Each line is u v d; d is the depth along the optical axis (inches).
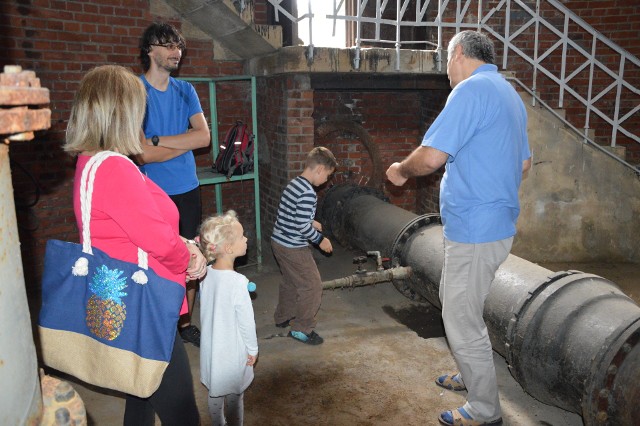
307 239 143.2
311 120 201.5
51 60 170.1
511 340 112.2
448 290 102.6
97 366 69.1
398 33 190.9
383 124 259.4
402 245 168.7
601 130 243.1
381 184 263.1
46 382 46.9
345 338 152.3
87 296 67.9
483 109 94.1
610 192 218.1
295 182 139.7
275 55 190.4
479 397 106.2
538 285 113.9
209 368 96.8
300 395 124.3
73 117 68.9
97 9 177.0
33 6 163.8
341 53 185.8
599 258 224.5
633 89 211.0
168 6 193.5
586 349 97.7
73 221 183.8
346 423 114.0
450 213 100.7
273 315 167.3
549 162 215.3
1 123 31.9
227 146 190.9
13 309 37.5
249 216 237.5
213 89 205.0
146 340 68.0
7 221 37.4
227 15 179.6
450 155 94.8
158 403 76.2
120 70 70.3
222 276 95.2
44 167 174.1
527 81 240.4
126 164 67.9
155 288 68.1
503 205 97.9
